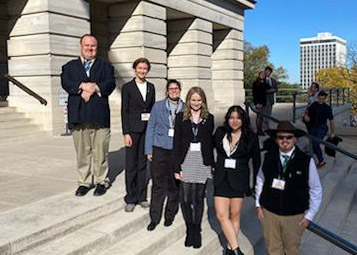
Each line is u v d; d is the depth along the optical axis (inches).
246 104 431.8
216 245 202.4
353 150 519.2
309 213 162.4
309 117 392.8
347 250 159.5
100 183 205.3
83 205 186.1
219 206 179.2
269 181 165.0
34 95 410.3
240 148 175.8
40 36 442.9
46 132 436.1
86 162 205.3
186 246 189.5
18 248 145.6
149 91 201.0
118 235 176.2
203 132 179.9
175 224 199.2
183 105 193.6
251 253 210.8
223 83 914.7
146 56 592.7
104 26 636.7
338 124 824.9
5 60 550.9
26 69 453.7
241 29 935.0
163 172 191.3
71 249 152.7
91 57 197.5
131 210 196.9
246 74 1978.3
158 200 191.8
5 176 246.7
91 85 193.0
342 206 305.3
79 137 201.9
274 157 164.2
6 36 548.1
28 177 244.2
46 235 156.9
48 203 189.2
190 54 751.1
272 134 163.6
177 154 181.6
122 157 314.5
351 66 1919.3
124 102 197.2
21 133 406.9
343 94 952.3
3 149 349.1
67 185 224.5
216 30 911.0
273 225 166.9
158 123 191.3
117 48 604.4
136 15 587.2
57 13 447.8
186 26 748.6
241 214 248.5
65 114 448.8
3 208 181.3
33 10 444.1
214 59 917.8
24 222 162.6
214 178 180.1
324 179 358.0
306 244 241.9
